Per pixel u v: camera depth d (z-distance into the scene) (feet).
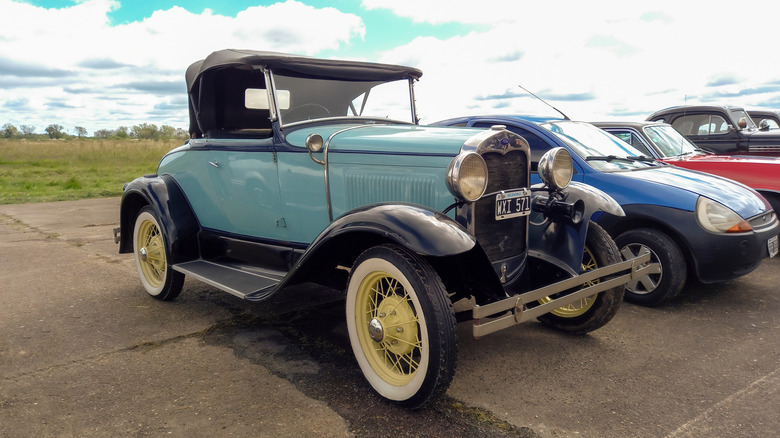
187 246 13.55
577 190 10.91
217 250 13.67
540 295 8.49
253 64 11.28
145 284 14.51
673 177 14.40
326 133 11.04
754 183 17.92
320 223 11.05
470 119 18.98
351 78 12.69
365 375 9.03
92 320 12.64
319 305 13.65
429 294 7.75
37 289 15.28
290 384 9.30
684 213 12.95
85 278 16.52
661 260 13.15
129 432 7.77
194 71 13.09
